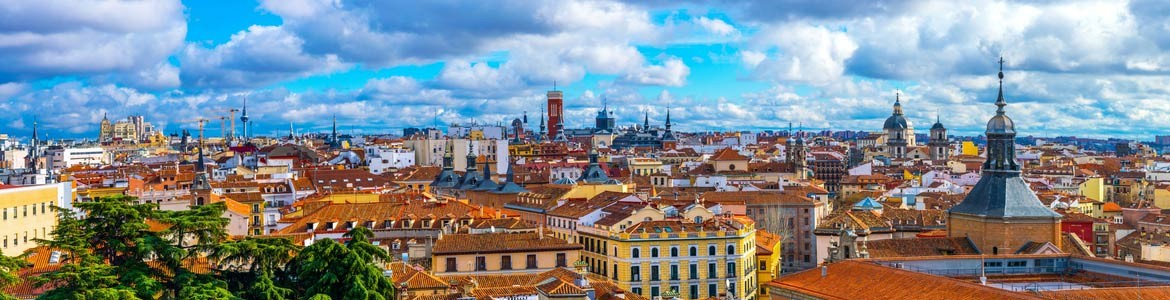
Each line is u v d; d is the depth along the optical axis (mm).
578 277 133375
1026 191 175500
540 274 156000
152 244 129125
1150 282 125562
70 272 116125
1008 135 177125
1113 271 130625
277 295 125875
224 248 131625
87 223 131500
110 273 122438
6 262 118062
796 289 119500
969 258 136375
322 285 126875
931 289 105625
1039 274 135500
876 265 119438
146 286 123125
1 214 163375
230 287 133750
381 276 130875
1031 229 170500
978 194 178500
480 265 184125
